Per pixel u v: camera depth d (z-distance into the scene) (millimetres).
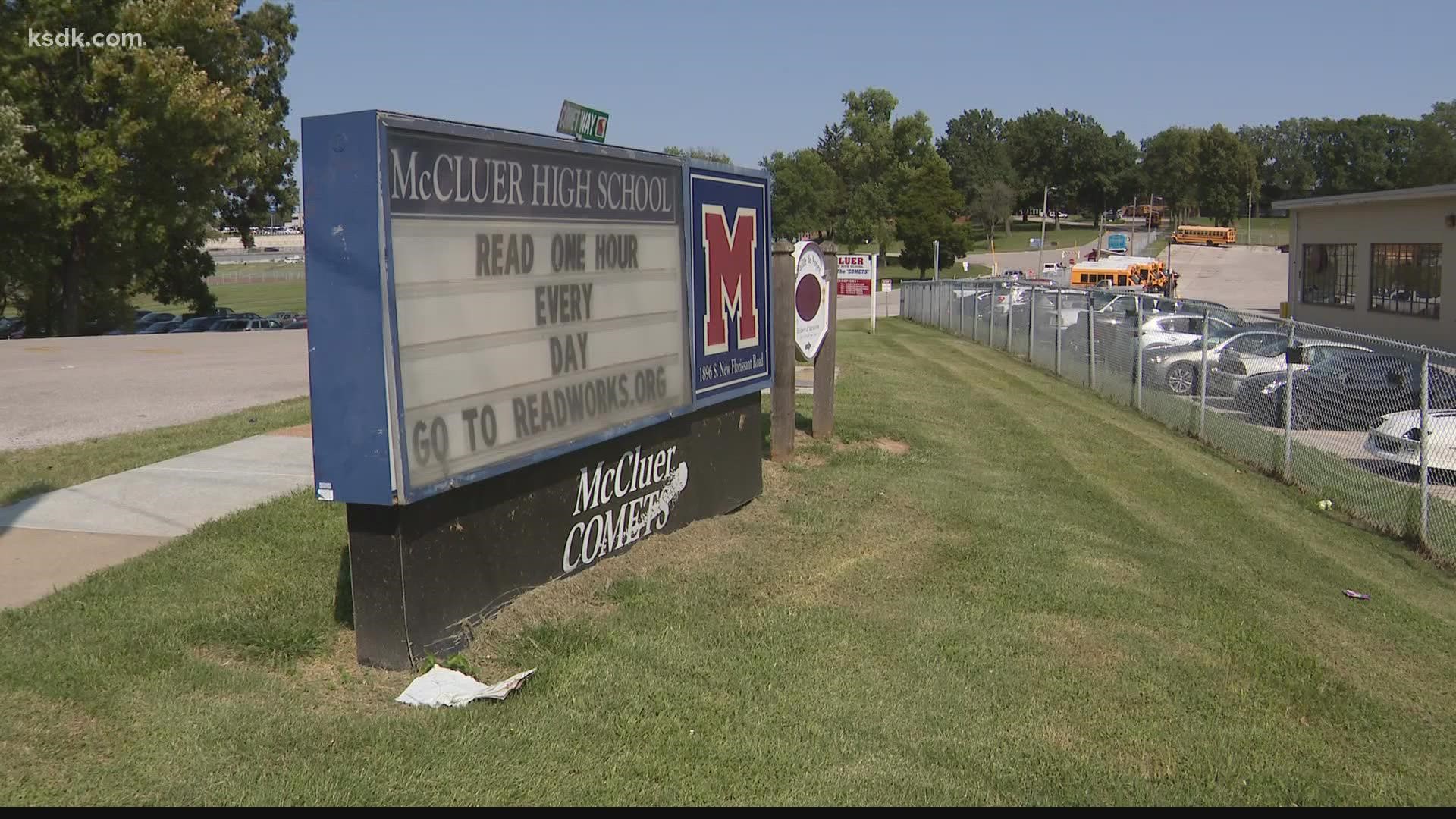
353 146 4309
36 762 3703
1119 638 5949
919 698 4926
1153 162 154250
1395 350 13977
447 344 4750
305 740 4023
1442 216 28953
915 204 90625
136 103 31172
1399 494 10242
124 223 32344
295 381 15281
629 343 6270
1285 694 5395
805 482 9078
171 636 4836
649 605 5738
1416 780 4590
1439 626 7098
